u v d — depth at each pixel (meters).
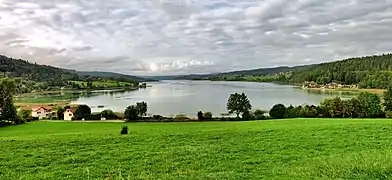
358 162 15.89
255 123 50.97
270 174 16.42
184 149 25.38
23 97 189.00
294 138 29.08
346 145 25.67
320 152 23.47
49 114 107.50
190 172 18.08
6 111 73.06
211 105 139.75
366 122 42.28
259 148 25.34
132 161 21.67
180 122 69.56
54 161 22.12
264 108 114.69
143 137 31.28
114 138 30.94
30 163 21.61
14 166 20.98
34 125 67.62
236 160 21.47
